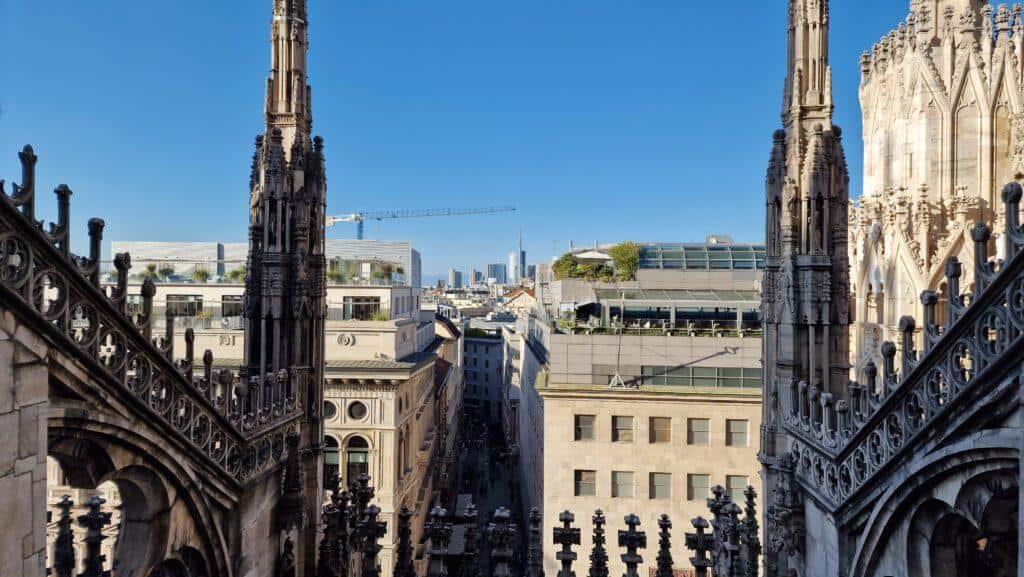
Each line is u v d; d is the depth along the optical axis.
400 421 44.88
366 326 46.06
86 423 7.44
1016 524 8.35
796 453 12.12
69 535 9.06
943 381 7.62
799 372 13.01
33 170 6.50
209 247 58.91
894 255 27.84
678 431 40.88
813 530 11.30
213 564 10.44
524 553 42.25
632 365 43.31
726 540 12.95
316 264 14.42
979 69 26.62
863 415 9.37
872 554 9.34
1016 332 6.25
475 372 151.62
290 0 14.18
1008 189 6.27
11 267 6.32
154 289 8.54
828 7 13.38
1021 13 26.30
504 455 105.81
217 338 44.00
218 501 10.52
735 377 42.62
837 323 12.88
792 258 13.05
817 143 13.05
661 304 48.53
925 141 27.94
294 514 12.45
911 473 8.12
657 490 40.75
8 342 6.34
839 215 13.11
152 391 8.53
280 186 13.69
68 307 7.06
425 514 57.84
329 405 43.16
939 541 8.52
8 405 6.34
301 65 14.39
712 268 55.00
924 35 28.53
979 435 6.88
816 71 13.35
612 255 57.59
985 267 6.70
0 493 6.25
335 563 13.81
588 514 40.66
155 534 9.17
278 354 13.76
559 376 43.62
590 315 50.44
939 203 27.03
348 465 43.00
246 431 11.27
